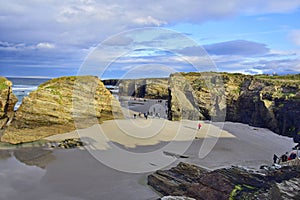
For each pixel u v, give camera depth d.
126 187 10.55
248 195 7.24
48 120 19.16
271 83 33.41
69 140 17.31
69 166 12.77
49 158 14.02
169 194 9.48
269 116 29.17
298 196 5.48
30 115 18.80
